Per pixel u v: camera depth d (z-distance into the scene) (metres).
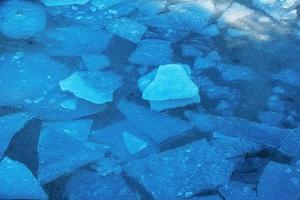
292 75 4.39
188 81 4.20
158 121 4.05
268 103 4.18
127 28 4.74
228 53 4.55
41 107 4.11
